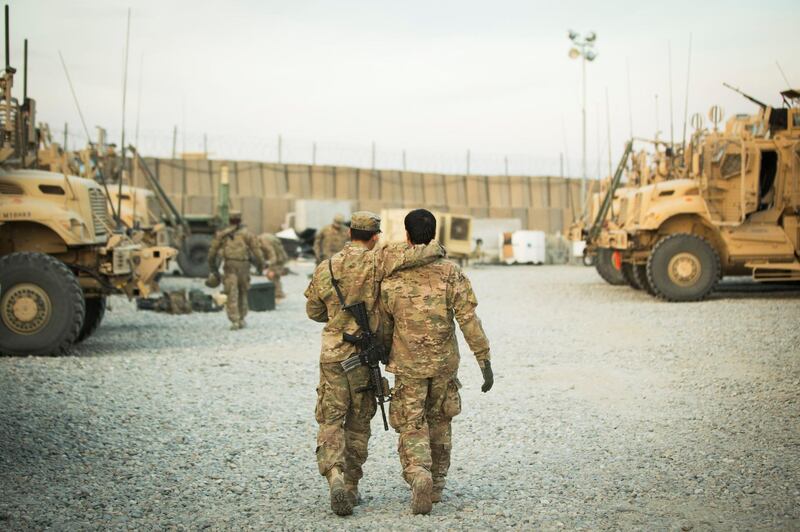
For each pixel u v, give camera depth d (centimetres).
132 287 1174
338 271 470
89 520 454
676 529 434
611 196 1973
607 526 439
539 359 1004
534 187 4638
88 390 803
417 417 462
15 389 793
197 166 4019
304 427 677
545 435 649
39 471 545
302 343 1146
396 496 504
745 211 1661
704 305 1572
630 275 2020
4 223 1082
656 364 956
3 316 1004
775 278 1692
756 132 1750
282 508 479
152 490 512
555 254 3434
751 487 506
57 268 1013
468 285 469
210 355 1034
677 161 1900
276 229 3972
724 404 747
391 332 478
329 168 4309
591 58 3061
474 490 511
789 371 892
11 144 1125
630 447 609
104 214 1179
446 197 4525
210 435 649
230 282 1288
